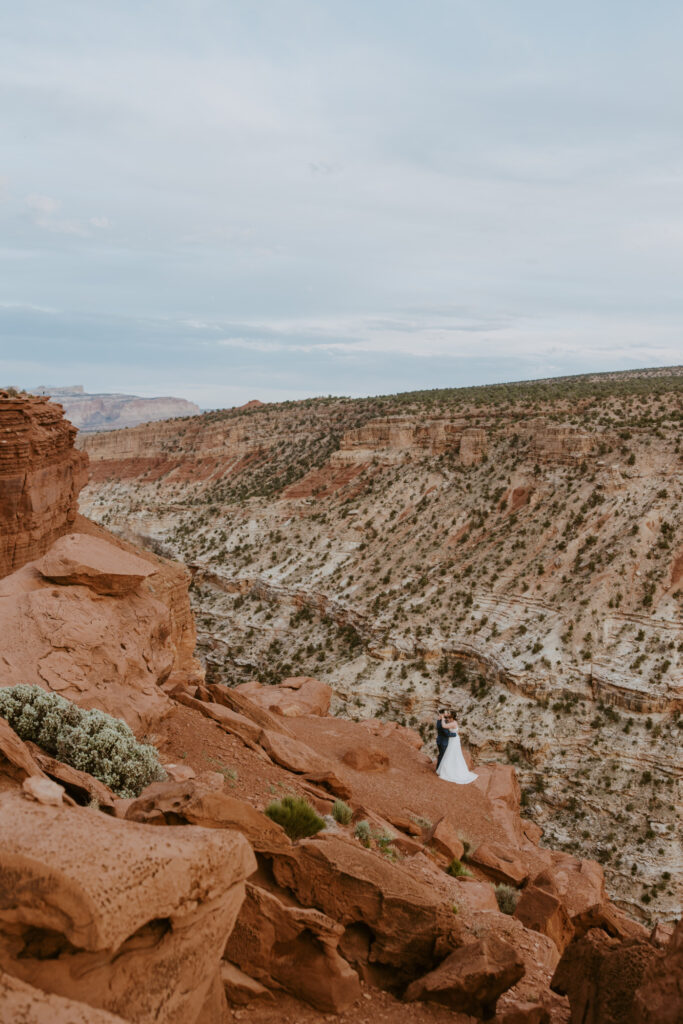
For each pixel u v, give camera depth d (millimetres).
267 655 92625
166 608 18047
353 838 14734
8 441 28734
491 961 8156
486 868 17422
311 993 7648
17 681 14000
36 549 30406
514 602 74812
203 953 5707
